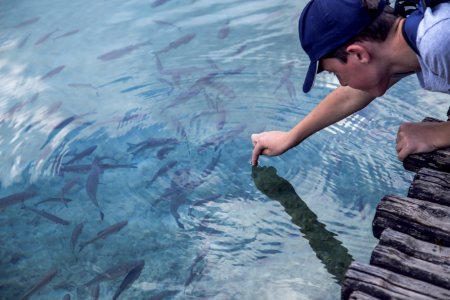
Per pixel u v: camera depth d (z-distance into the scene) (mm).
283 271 2529
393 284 1953
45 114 3984
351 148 3203
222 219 2879
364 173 3012
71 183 3266
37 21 5602
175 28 5012
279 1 5234
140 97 4027
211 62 4332
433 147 2477
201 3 5438
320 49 1968
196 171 3219
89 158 3463
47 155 3559
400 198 2314
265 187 3031
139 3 5680
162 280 2574
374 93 2102
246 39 4621
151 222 2930
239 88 3930
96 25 5336
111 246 2820
